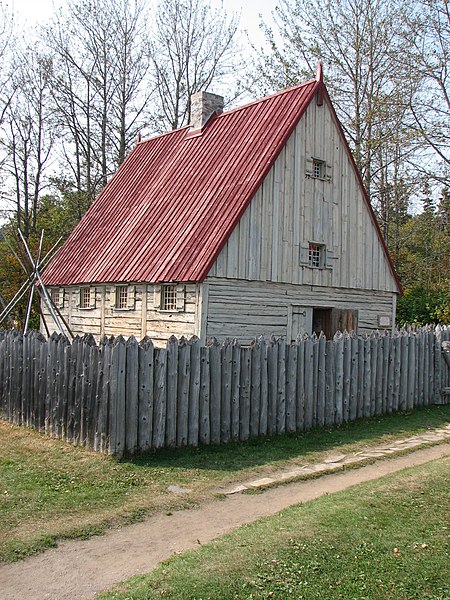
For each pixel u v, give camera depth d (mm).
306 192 18875
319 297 19297
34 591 5867
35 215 35219
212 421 11508
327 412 13852
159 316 17750
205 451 11008
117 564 6453
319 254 19594
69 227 37781
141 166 24609
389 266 21688
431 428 14109
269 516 7688
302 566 6012
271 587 5613
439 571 5969
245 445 11602
